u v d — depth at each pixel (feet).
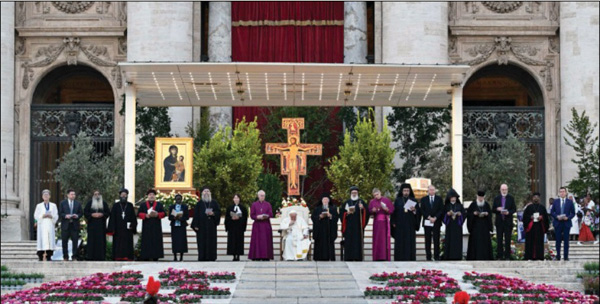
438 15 130.72
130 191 91.91
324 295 65.51
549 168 133.69
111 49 136.46
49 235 85.46
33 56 136.77
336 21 137.08
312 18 137.08
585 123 115.96
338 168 122.11
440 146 124.67
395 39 130.31
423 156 124.98
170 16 131.13
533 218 83.51
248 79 90.79
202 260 83.30
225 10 135.95
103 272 77.41
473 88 152.25
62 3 136.46
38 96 138.41
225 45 135.54
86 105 134.82
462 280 70.59
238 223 84.33
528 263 80.07
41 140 135.03
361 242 82.58
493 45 135.85
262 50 136.77
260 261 79.51
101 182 123.65
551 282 77.20
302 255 83.30
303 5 137.18
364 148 122.31
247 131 127.03
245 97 98.58
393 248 92.32
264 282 69.77
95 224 83.82
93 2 136.56
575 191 111.45
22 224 131.23
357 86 93.86
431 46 130.00
